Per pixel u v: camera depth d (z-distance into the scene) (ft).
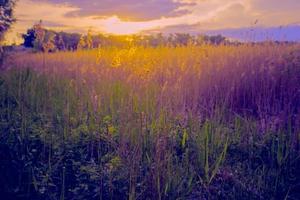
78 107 23.06
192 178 15.31
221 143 18.21
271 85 24.56
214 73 24.73
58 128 20.63
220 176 15.85
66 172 16.62
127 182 15.21
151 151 16.43
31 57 38.52
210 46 31.99
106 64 25.95
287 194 14.21
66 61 33.47
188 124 20.30
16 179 16.37
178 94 22.70
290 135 17.92
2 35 41.98
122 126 18.38
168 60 27.02
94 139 19.34
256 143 18.28
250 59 26.68
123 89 23.11
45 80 30.89
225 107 22.90
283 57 26.66
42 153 17.97
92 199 14.66
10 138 19.65
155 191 14.30
